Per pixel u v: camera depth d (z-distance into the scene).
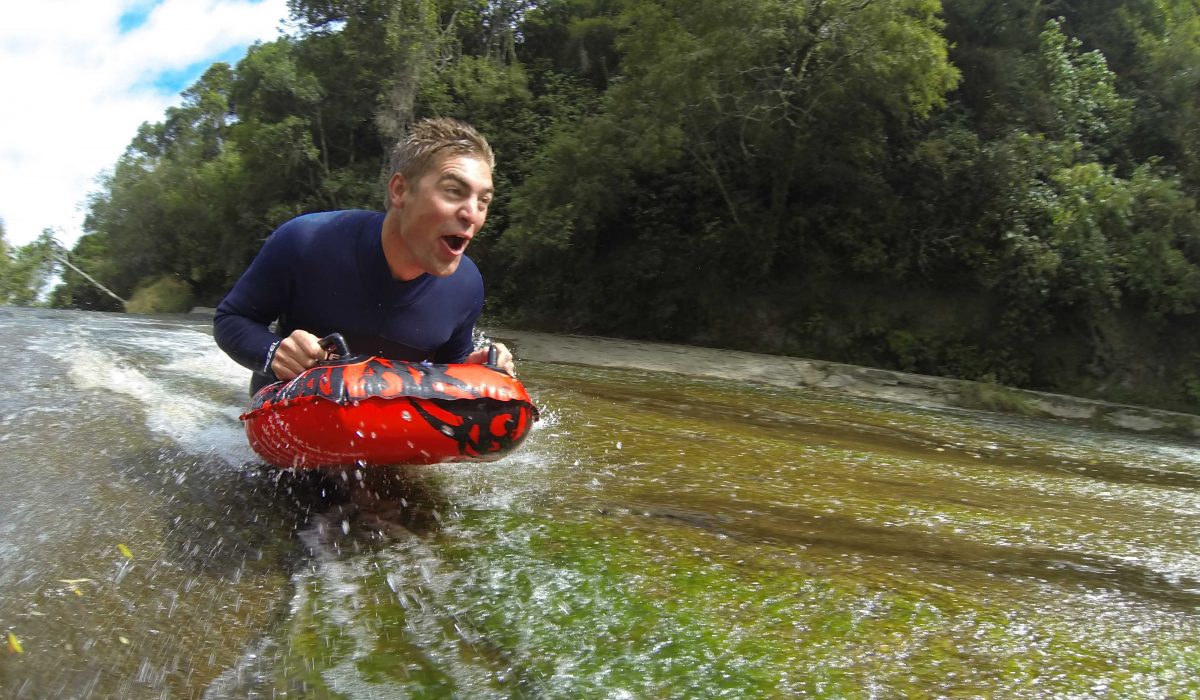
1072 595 2.79
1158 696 2.05
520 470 4.05
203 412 4.94
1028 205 14.92
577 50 25.94
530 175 19.89
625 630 2.24
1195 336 14.06
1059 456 7.06
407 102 22.86
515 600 2.40
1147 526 4.07
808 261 17.33
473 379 3.16
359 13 23.02
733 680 2.00
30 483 3.16
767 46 14.55
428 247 3.18
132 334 10.40
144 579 2.42
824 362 13.54
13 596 2.20
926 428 8.15
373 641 2.14
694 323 18.06
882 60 13.98
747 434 6.15
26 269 47.44
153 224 35.41
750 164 17.34
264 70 25.70
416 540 2.90
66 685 1.82
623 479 4.04
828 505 3.88
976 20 18.28
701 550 2.96
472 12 26.55
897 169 17.16
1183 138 16.58
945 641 2.29
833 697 1.94
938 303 15.95
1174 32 17.81
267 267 3.43
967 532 3.59
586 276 19.84
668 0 15.73
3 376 5.66
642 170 18.86
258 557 2.69
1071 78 17.12
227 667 1.99
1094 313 14.23
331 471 3.55
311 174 25.72
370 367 3.09
